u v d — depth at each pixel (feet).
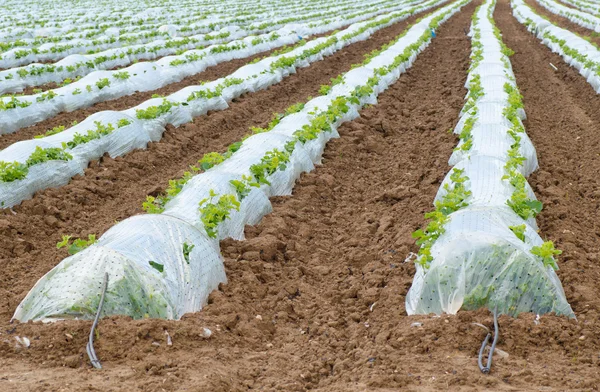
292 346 20.43
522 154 35.78
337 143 42.75
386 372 17.62
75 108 52.34
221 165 33.63
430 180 35.94
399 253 26.68
